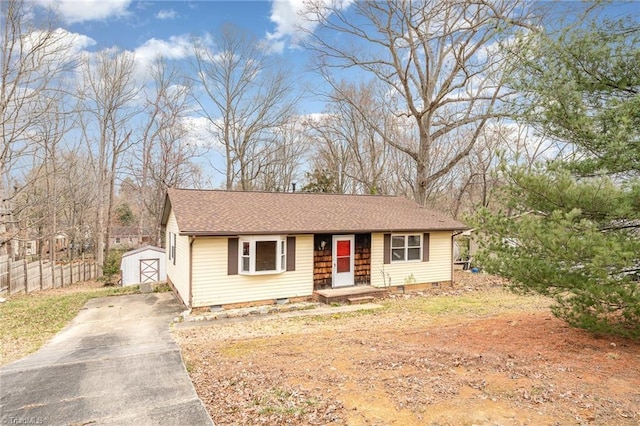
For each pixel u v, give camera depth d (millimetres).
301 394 5055
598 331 6461
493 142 25531
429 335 7957
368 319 10445
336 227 13242
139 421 4457
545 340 6980
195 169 33125
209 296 11656
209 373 6125
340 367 6043
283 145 34312
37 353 7777
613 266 5246
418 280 15000
